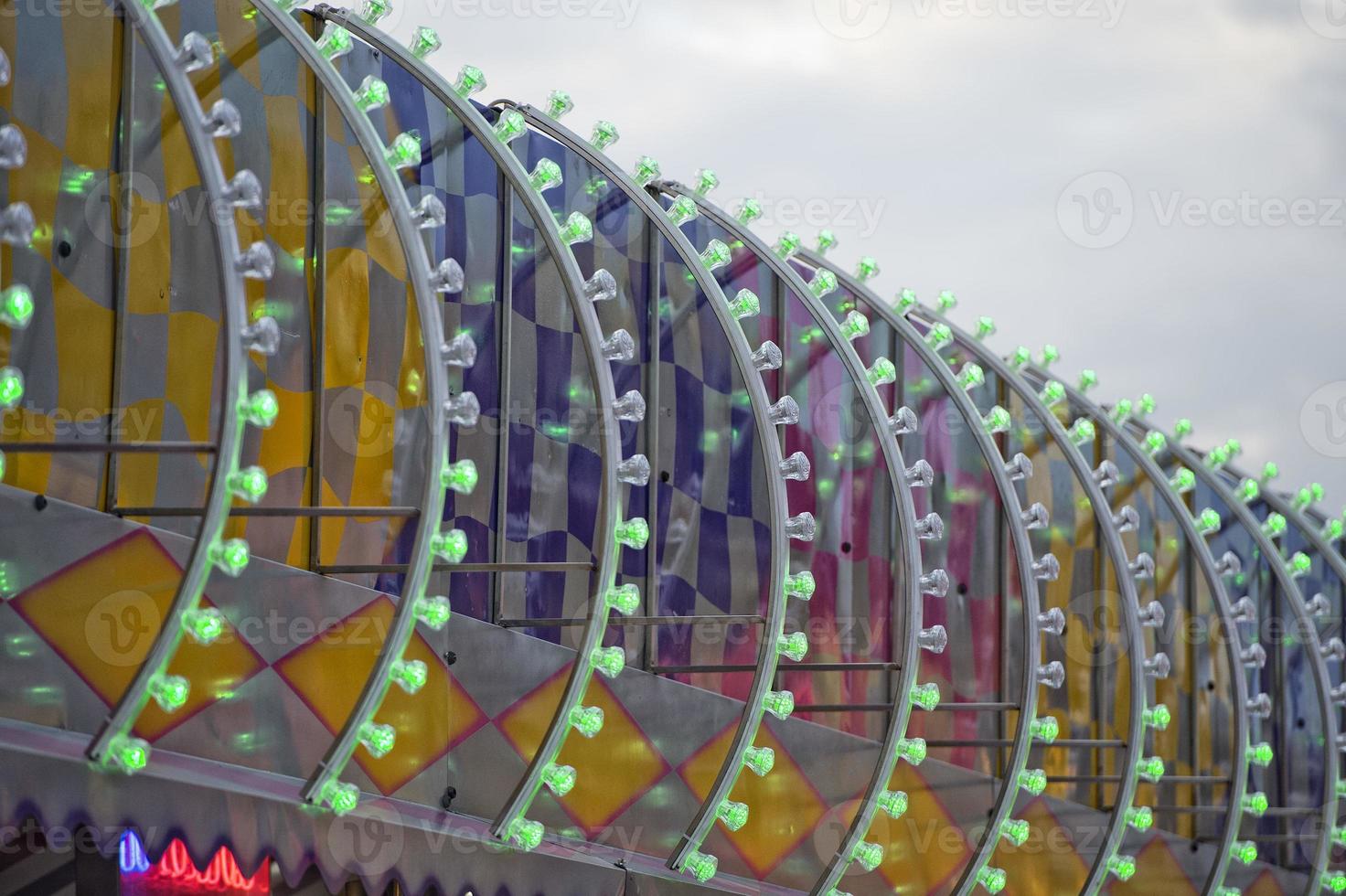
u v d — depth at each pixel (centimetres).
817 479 1162
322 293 830
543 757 766
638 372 1045
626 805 991
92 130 757
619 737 991
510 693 934
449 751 892
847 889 1116
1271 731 1469
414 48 811
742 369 879
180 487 795
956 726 1228
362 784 837
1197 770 1388
